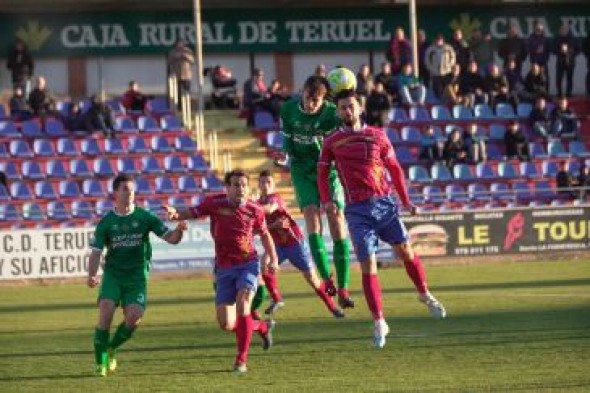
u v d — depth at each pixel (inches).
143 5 3262.8
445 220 2425.0
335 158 1080.8
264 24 3356.3
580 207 2481.5
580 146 2950.3
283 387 960.3
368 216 1065.5
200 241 2343.8
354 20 3393.2
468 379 970.7
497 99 3070.9
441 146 2829.7
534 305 1539.1
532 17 3449.8
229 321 1061.1
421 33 3174.2
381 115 2832.2
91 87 3267.7
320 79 1227.2
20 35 3218.5
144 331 1395.2
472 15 3447.3
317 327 1371.8
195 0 2871.6
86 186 2669.8
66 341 1327.5
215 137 2844.5
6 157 2733.8
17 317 1624.0
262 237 1076.5
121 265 1072.8
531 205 2603.3
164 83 3304.6
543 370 1005.2
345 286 1196.5
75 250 2278.5
